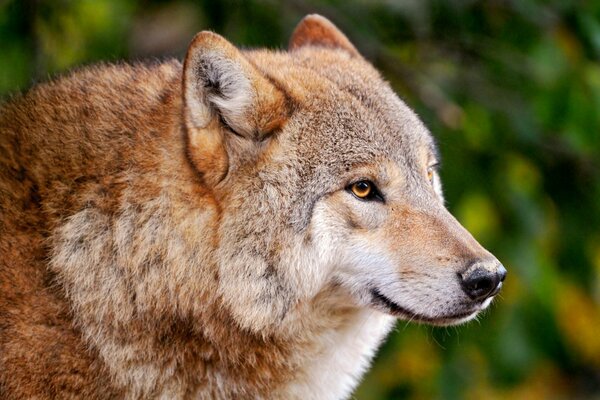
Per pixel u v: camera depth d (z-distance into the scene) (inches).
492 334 673.0
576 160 670.5
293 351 402.9
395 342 669.3
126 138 386.9
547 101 630.5
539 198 683.4
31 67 591.2
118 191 380.5
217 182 380.2
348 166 394.0
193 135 374.6
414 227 394.9
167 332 384.5
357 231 394.3
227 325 387.2
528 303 673.0
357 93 414.6
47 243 378.3
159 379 388.2
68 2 621.6
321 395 423.2
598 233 693.9
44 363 374.6
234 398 400.2
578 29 627.5
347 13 630.5
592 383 920.3
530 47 642.2
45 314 375.9
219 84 376.8
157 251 379.2
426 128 447.8
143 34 729.6
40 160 387.2
